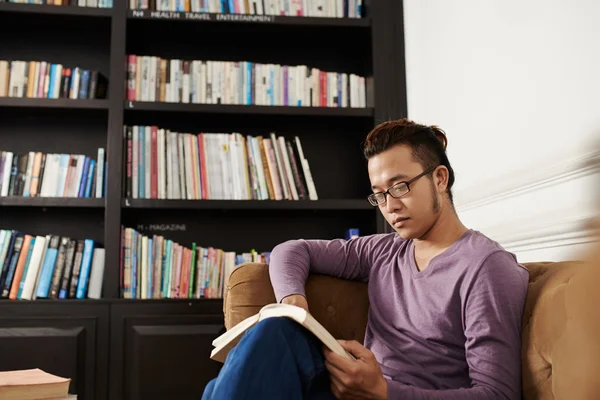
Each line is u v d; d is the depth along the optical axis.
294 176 2.72
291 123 2.98
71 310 2.48
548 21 1.60
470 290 1.13
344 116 2.80
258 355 0.96
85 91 2.67
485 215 1.99
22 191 2.58
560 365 0.81
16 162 2.59
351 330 1.43
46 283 2.52
